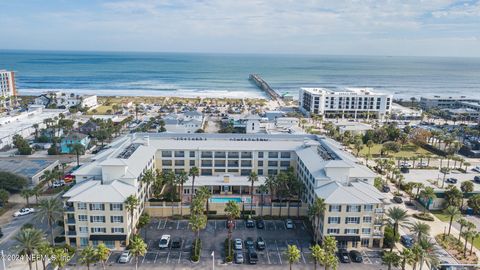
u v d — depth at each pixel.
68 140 183.88
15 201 124.19
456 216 103.69
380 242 99.38
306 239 103.50
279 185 115.38
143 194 115.94
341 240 96.81
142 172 115.56
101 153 129.62
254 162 140.38
